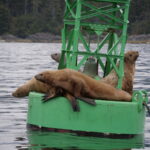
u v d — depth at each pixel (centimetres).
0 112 3228
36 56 9612
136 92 2602
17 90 2862
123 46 2709
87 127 2506
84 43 2756
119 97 2600
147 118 3180
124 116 2522
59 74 2538
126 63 2803
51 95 2564
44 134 2523
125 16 2719
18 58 8838
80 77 2548
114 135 2512
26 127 2727
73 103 2500
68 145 2308
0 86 4459
